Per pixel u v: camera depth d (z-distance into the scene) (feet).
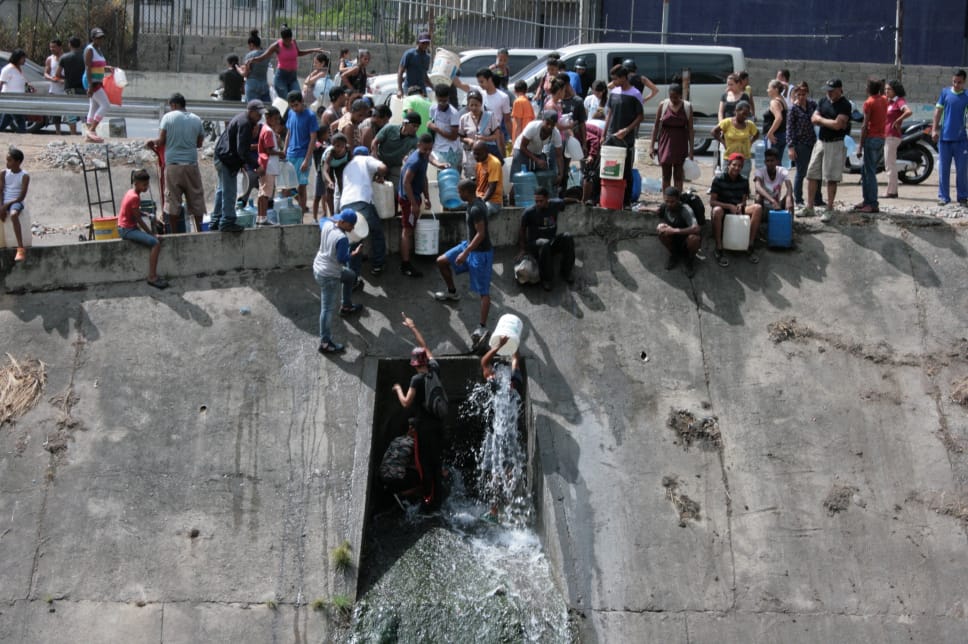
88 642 33.19
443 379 40.50
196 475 36.73
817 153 46.88
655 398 39.75
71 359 39.27
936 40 94.17
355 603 34.50
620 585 35.29
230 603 34.12
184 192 43.68
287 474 36.91
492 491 39.58
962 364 41.06
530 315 42.06
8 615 33.58
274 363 39.65
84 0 87.30
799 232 45.42
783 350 41.34
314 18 85.61
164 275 41.83
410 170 41.32
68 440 37.27
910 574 35.94
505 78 54.54
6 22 88.89
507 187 46.32
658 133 46.14
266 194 44.70
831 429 39.17
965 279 43.73
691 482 37.70
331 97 50.29
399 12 85.05
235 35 86.63
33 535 35.17
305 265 43.01
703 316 42.37
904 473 38.19
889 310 42.68
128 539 35.22
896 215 46.11
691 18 91.66
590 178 47.09
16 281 40.91
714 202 44.24
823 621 34.91
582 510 36.78
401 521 38.60
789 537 36.55
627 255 44.29
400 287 42.73
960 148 49.67
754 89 88.22
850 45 92.73
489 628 34.09
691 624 34.65
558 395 39.65
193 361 39.52
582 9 85.35
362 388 39.01
